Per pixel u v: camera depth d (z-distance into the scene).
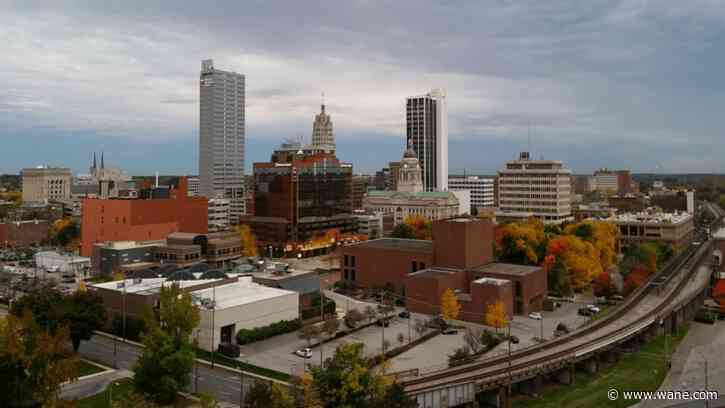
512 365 106.00
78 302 116.19
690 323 163.12
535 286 165.75
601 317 151.38
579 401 104.25
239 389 97.62
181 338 90.88
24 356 76.19
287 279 161.25
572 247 194.38
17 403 74.31
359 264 193.00
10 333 75.75
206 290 142.50
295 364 113.06
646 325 138.50
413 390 90.19
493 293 147.88
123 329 128.12
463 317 152.88
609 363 126.25
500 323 137.75
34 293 122.94
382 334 132.62
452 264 173.25
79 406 88.00
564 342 123.56
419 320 148.38
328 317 153.12
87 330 113.50
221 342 124.38
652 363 126.31
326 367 86.88
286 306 140.12
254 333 128.62
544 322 151.62
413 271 180.25
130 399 81.06
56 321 109.06
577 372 120.38
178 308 91.31
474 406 97.06
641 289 177.38
